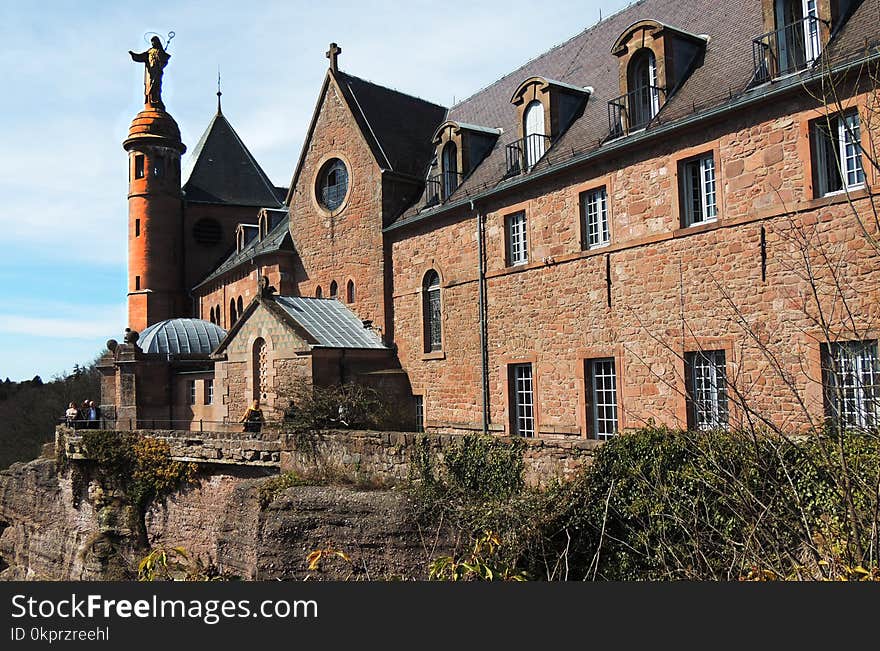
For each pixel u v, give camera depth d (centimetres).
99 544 2177
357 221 2670
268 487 1483
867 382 713
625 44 1791
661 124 1638
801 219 1374
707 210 1583
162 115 4612
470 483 1313
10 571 2659
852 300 1288
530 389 2017
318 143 2880
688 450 881
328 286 2812
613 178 1761
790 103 1394
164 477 2097
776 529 649
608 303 1761
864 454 662
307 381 2275
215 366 2695
